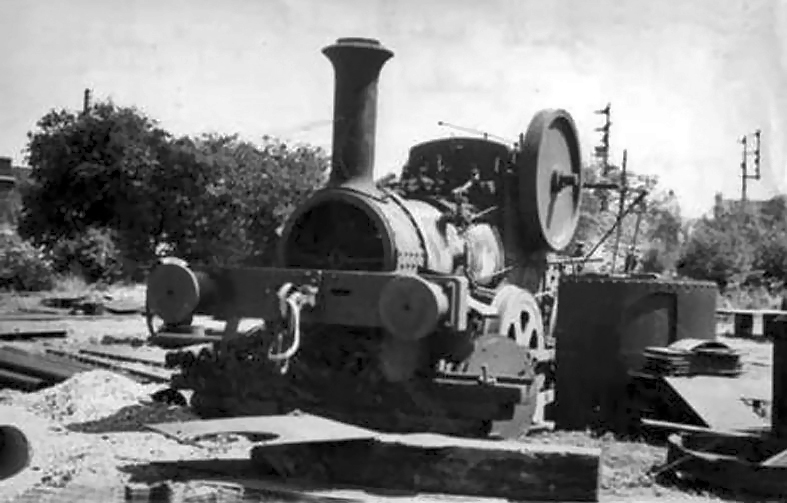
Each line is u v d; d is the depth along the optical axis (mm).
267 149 29969
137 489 7527
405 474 7906
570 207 15336
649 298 11164
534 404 10922
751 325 25969
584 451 7656
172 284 10258
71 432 9977
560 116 14484
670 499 7891
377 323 9852
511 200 13688
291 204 28953
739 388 10602
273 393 10453
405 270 10602
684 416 10219
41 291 30500
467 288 10102
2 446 8141
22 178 32594
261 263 11914
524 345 11484
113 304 26234
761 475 7996
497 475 7680
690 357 10711
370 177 11180
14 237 31875
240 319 10680
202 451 9211
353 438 7871
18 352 15047
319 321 10078
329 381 10250
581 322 11352
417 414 9992
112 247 29641
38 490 7629
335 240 11148
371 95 11172
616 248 17469
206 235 28703
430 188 13039
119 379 12203
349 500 7465
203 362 10758
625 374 11109
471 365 10258
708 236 31734
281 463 8281
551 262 15164
